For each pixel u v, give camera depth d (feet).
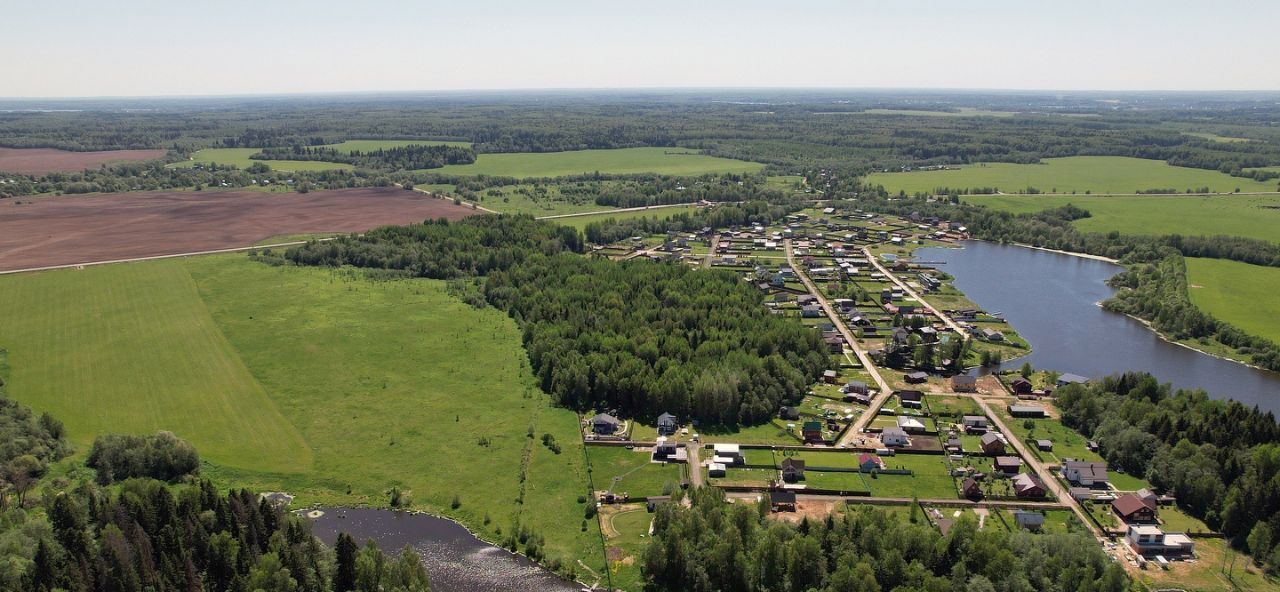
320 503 483.10
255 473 510.99
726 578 397.60
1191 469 477.36
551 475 515.50
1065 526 458.91
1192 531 451.53
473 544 447.01
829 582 385.70
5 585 360.89
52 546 385.91
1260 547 423.23
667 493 488.85
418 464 528.22
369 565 388.37
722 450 536.83
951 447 550.77
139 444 508.94
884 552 394.93
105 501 414.21
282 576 377.50
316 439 558.97
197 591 378.73
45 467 493.36
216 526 408.87
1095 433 558.56
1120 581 374.84
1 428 515.91
